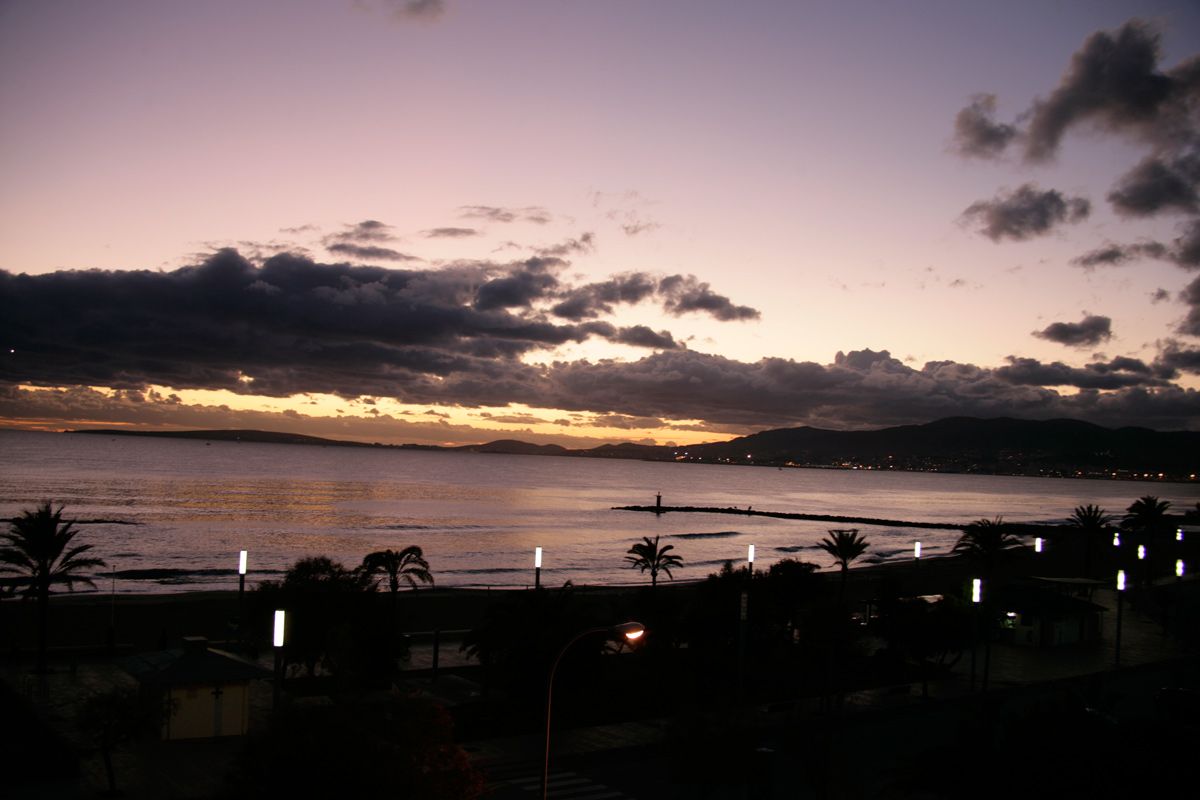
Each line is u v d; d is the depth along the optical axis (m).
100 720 31.02
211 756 35.12
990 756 27.58
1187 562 123.38
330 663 43.84
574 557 141.75
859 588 94.69
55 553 49.22
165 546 131.12
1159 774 25.59
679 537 182.38
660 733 41.09
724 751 30.92
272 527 161.62
